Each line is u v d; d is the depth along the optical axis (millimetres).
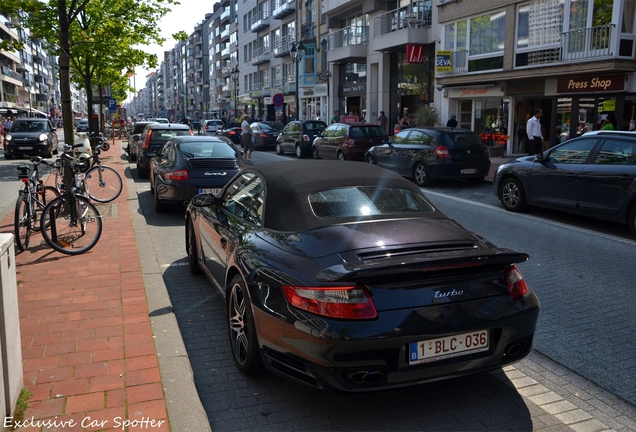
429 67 27953
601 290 5977
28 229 7203
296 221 3934
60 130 60062
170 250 7684
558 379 3980
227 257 4445
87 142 15680
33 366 3770
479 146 14625
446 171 14266
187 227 6695
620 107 18156
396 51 30469
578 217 10430
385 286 3166
